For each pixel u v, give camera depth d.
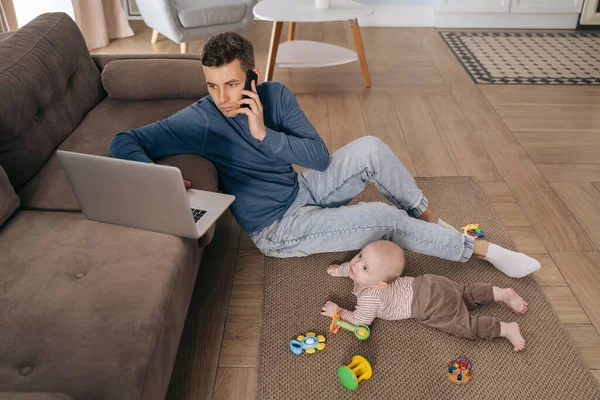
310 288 1.79
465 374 1.46
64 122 1.96
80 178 1.39
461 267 1.86
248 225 1.77
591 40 4.09
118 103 2.20
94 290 1.24
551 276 1.83
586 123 2.87
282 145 1.57
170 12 3.38
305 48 3.47
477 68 3.61
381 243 1.62
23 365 1.06
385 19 4.50
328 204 1.82
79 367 1.05
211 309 1.72
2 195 1.47
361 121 2.92
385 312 1.62
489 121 2.91
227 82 1.46
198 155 1.73
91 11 3.88
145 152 1.64
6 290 1.24
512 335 1.55
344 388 1.46
